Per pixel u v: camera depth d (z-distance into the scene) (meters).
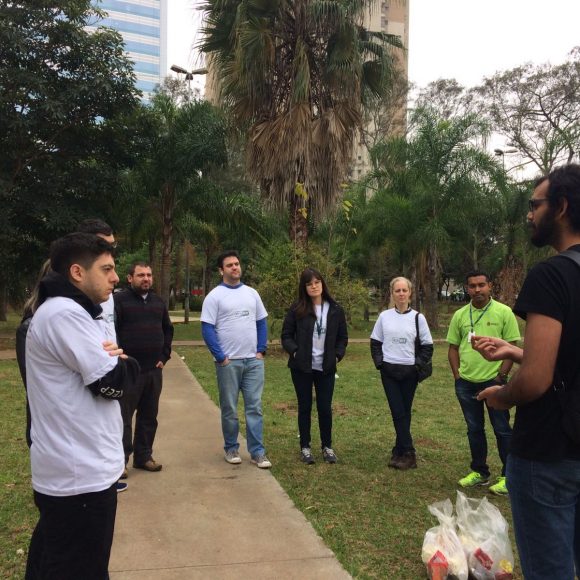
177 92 28.06
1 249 14.73
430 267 20.95
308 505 4.22
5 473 4.85
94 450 2.18
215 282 39.84
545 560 1.97
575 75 28.08
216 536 3.64
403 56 18.31
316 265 13.42
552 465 1.93
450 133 18.97
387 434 6.38
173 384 9.34
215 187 19.34
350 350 15.40
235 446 5.16
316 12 11.75
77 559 2.17
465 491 4.62
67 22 13.58
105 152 15.40
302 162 12.34
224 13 12.76
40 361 2.15
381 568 3.29
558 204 2.01
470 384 4.73
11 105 13.05
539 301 1.89
